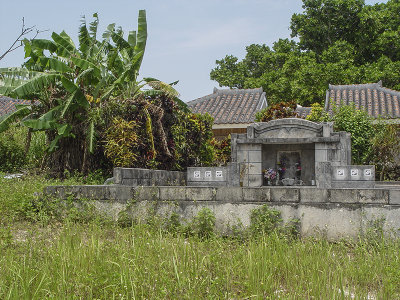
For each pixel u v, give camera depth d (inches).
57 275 191.3
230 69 1358.3
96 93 518.6
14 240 259.8
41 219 309.0
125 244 249.1
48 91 531.5
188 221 317.7
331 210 298.7
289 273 216.7
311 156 564.1
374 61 1174.3
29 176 479.8
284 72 1099.9
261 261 221.1
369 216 293.4
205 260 219.1
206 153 662.5
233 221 310.3
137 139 501.4
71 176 512.7
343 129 719.1
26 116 547.5
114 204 331.9
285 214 304.2
